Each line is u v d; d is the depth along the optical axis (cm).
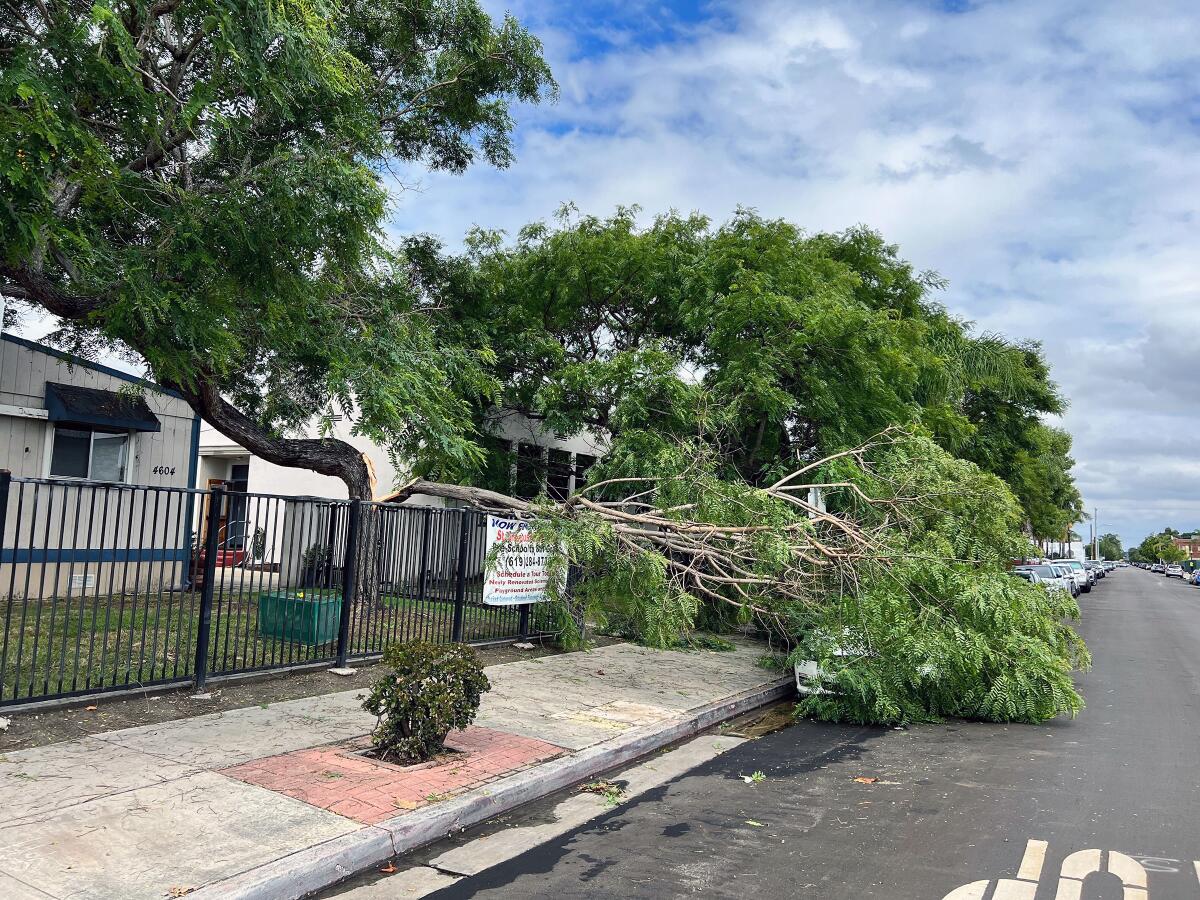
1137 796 689
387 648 693
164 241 848
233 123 888
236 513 906
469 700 711
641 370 1425
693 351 1791
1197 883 498
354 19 1262
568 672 1118
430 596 1141
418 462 1356
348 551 997
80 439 1440
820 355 1522
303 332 1034
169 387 1345
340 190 859
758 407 1508
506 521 1184
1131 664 1565
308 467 1362
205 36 877
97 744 656
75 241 739
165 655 822
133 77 768
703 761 789
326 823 530
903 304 2009
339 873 485
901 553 1019
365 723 771
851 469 1191
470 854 533
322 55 881
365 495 1386
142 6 768
